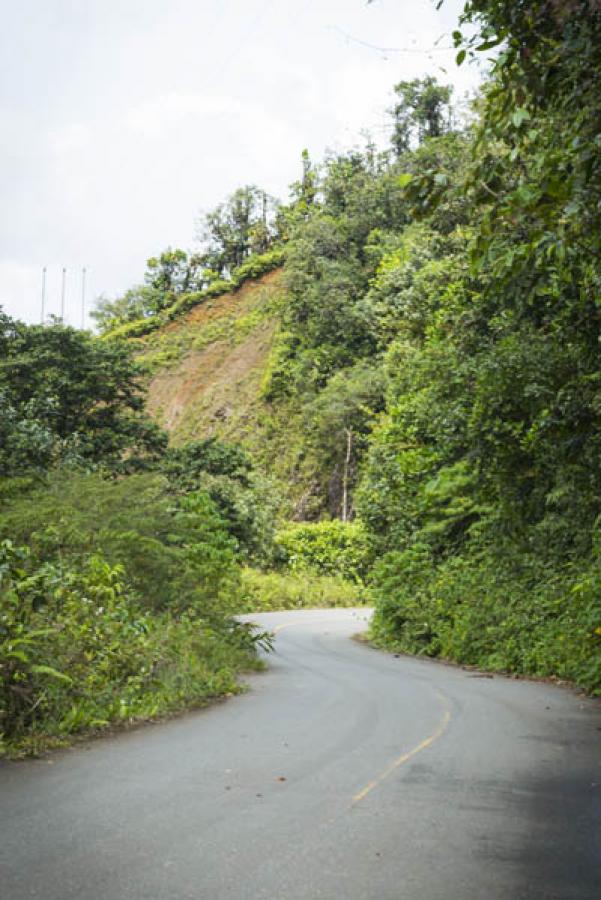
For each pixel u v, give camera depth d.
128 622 10.79
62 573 10.62
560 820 4.92
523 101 6.82
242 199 138.88
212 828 4.65
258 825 4.71
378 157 102.44
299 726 8.36
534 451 15.38
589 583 13.99
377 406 70.19
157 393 102.44
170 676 10.53
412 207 7.07
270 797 5.37
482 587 18.83
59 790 5.53
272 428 83.38
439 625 19.56
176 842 4.39
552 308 11.98
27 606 8.63
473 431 15.37
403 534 27.97
